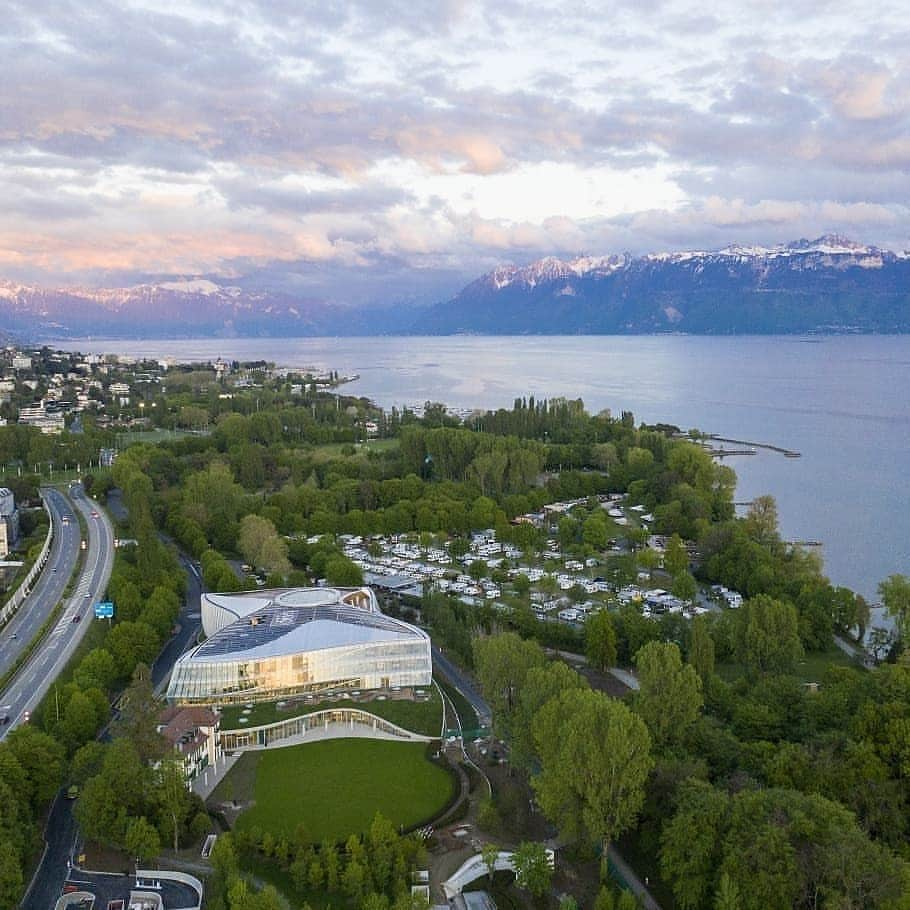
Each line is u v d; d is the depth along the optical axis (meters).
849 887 153.50
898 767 191.62
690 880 171.38
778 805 170.50
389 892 182.12
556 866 195.00
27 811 194.75
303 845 188.75
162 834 194.38
